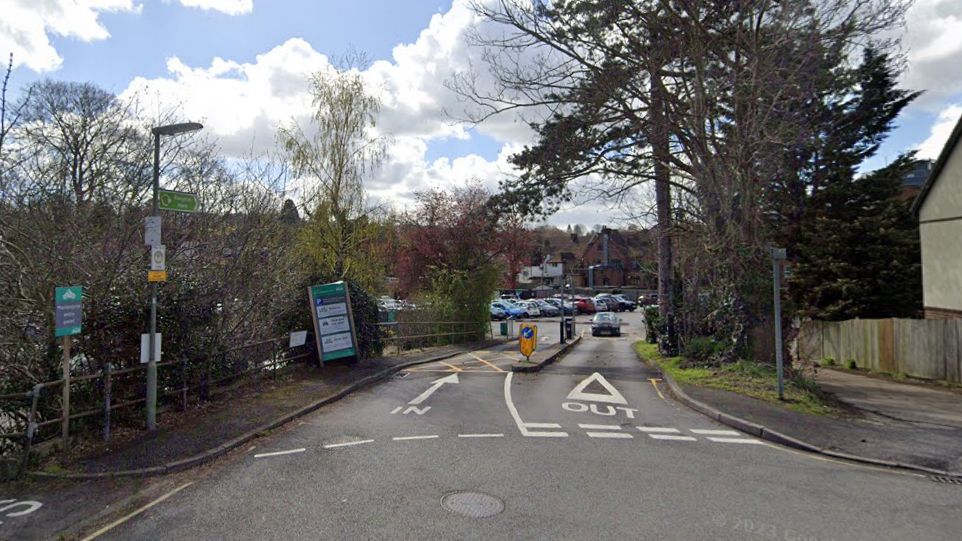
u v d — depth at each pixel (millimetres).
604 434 8656
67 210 7922
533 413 10055
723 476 6746
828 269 23094
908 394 13406
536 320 50656
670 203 20422
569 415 9953
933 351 15773
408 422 9219
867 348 18703
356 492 5988
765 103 13047
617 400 11469
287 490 6051
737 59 14297
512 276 58406
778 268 11102
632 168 18141
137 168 9297
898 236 22516
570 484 6312
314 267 16328
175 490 6051
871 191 23500
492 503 5711
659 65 14938
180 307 8891
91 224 8109
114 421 8086
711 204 14500
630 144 16906
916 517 5598
